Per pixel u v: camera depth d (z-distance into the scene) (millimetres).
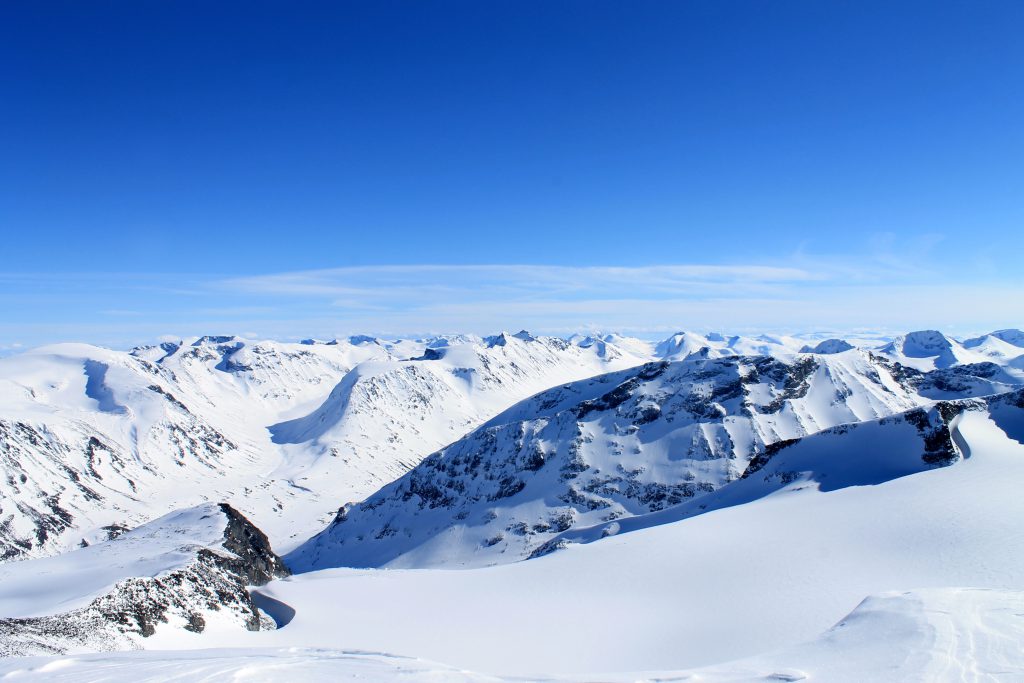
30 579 59156
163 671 21094
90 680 19828
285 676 20422
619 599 46625
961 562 40469
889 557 44281
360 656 25406
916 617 22750
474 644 39625
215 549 66625
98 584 51469
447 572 68812
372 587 62594
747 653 32219
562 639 39094
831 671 19062
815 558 47000
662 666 32281
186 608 48594
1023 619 21438
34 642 31875
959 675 17328
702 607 41594
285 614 56344
